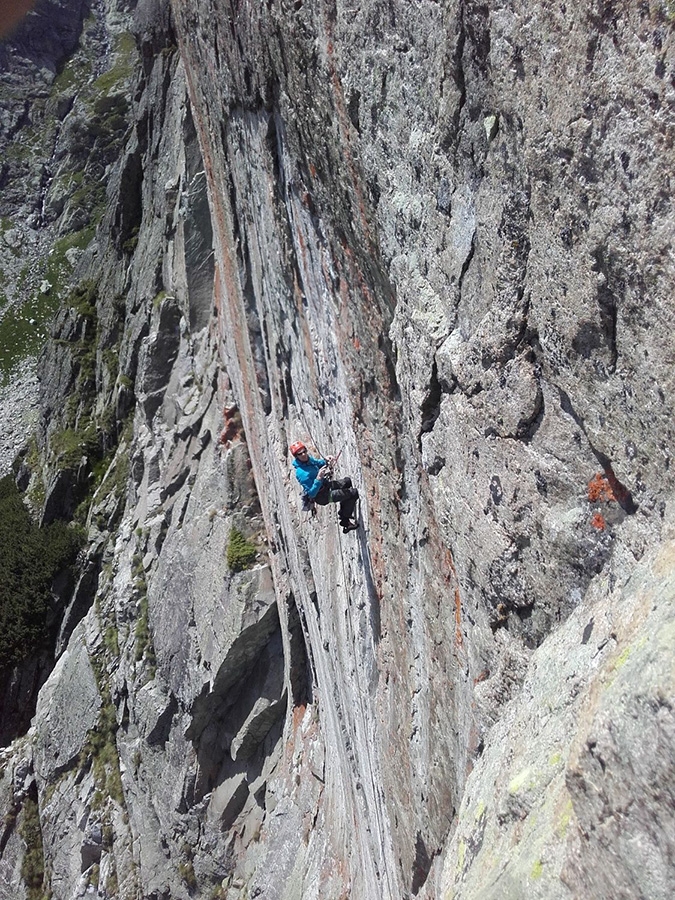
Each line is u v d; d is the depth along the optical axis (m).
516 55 4.26
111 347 33.06
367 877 10.94
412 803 8.07
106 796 22.73
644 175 3.51
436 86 5.25
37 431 36.97
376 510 8.60
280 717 17.98
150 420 25.31
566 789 3.42
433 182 5.61
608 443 4.07
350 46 6.63
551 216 4.22
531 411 4.68
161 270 27.03
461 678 6.26
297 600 15.35
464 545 5.64
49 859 23.41
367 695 9.88
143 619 22.86
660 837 2.74
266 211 12.31
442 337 5.68
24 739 26.55
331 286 9.45
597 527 4.23
